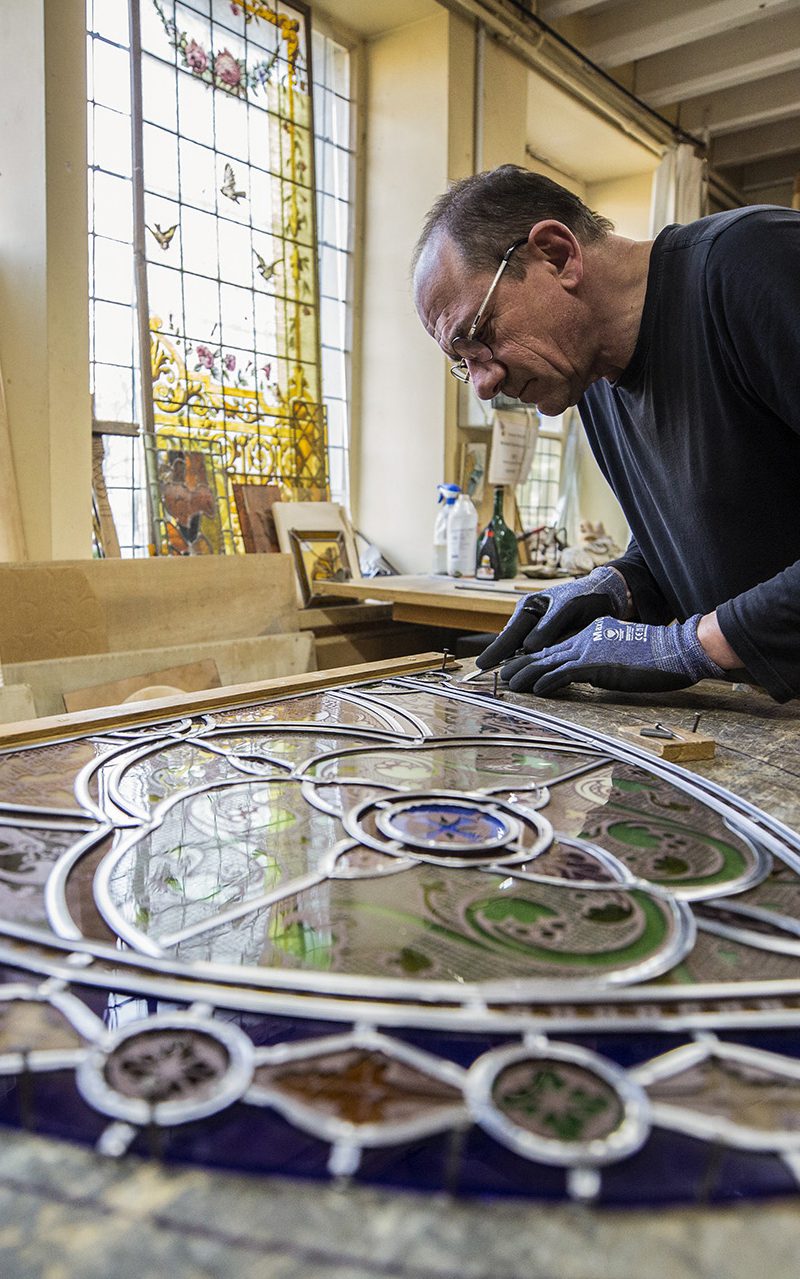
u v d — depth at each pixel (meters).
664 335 1.10
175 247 2.35
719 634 1.00
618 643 1.09
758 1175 0.35
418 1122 0.36
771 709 1.07
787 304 0.93
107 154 2.18
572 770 0.83
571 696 1.12
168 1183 0.33
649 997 0.46
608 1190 0.33
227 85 2.44
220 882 0.61
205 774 0.80
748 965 0.50
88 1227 0.31
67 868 0.60
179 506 2.36
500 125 2.89
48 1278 0.28
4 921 0.53
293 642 2.18
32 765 0.81
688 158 3.70
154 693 1.68
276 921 0.56
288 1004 0.45
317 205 2.81
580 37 3.16
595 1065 0.40
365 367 3.06
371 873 0.62
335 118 2.87
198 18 2.35
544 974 0.49
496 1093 0.38
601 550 3.13
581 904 0.57
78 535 2.07
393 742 0.92
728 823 0.71
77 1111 0.38
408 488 3.01
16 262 1.95
